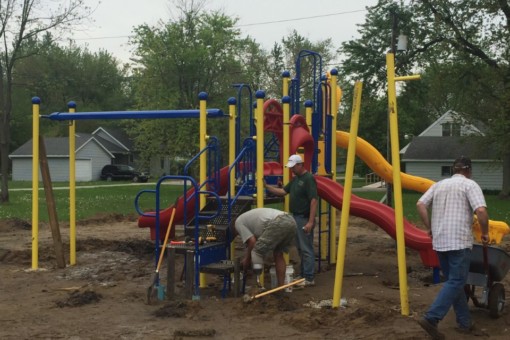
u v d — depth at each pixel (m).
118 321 7.02
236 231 8.69
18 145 66.81
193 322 6.94
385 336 6.13
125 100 78.38
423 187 11.56
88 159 61.22
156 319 7.11
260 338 6.27
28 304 7.98
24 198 30.58
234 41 39.88
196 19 39.31
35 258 10.67
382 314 6.85
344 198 7.30
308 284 9.06
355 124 7.28
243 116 34.47
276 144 11.91
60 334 6.48
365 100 30.16
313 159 10.56
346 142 11.92
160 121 37.25
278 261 8.23
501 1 26.30
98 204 26.56
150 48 38.56
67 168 61.12
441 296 6.12
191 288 8.08
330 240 11.27
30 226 17.64
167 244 8.69
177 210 11.37
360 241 15.00
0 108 28.64
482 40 28.00
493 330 6.67
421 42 28.73
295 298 8.22
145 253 12.67
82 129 75.50
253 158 9.45
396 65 28.75
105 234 16.38
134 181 55.69
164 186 45.78
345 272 10.50
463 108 30.05
